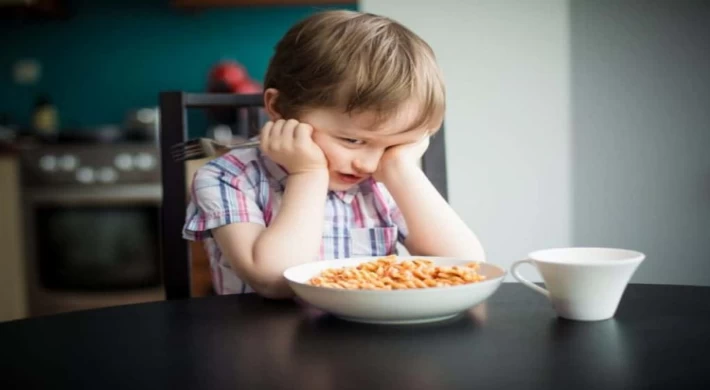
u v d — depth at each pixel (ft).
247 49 12.60
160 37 12.64
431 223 3.60
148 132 11.14
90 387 1.89
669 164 5.57
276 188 3.90
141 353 2.20
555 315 2.58
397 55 3.29
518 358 2.06
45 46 12.68
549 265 2.48
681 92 5.51
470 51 5.61
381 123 3.27
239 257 3.24
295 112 3.50
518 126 5.65
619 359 2.03
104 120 12.74
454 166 5.68
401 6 5.60
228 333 2.42
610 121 5.59
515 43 5.59
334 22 3.46
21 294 10.66
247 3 11.85
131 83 12.69
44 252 10.65
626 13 5.50
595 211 5.67
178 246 4.00
